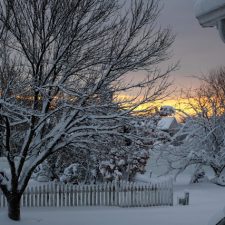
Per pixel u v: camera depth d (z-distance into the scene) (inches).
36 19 515.5
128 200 797.2
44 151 567.8
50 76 560.1
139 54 554.3
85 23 535.5
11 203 582.6
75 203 781.9
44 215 655.1
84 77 566.3
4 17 513.7
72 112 562.6
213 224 191.5
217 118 1266.0
